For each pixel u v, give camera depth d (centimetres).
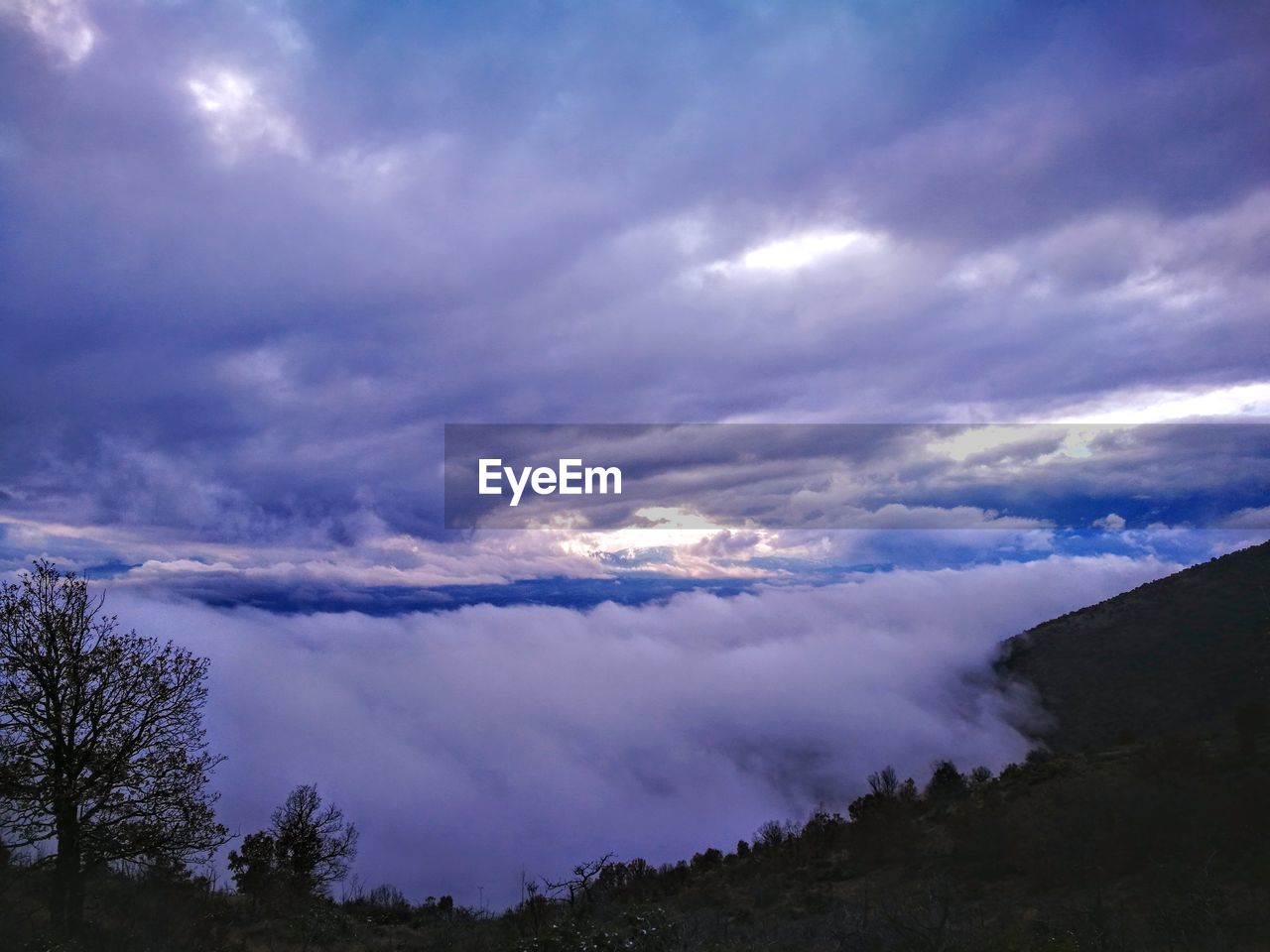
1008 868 2741
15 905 1872
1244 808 2405
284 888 3297
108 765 1991
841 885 3388
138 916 2030
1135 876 2275
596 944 1708
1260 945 1518
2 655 1947
